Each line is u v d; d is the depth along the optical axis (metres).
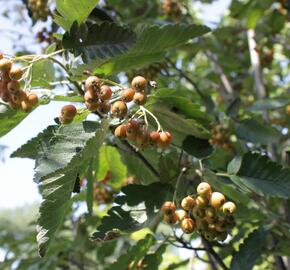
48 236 0.47
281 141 0.86
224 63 1.06
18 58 0.49
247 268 0.56
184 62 1.08
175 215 0.49
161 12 0.95
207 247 0.59
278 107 0.77
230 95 1.02
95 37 0.50
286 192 0.52
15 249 0.91
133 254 0.58
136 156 0.63
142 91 0.48
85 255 0.92
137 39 0.50
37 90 0.52
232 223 0.49
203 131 0.56
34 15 0.72
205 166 0.56
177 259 1.03
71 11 0.50
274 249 0.61
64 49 0.50
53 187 0.46
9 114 0.51
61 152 0.47
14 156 0.54
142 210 0.53
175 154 0.61
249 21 0.98
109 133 0.55
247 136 0.73
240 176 0.54
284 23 1.03
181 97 0.55
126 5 0.92
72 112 0.47
